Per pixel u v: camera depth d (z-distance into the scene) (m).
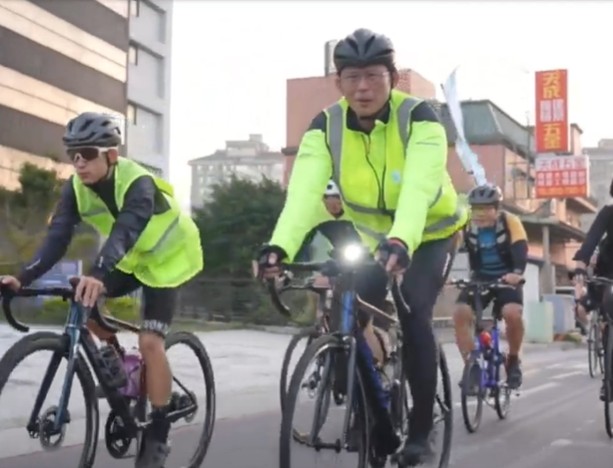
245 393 8.18
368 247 3.63
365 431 3.54
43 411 3.45
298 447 3.19
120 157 3.80
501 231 6.56
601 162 61.22
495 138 34.12
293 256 3.38
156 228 3.87
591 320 11.17
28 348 3.29
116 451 3.93
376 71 3.49
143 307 4.01
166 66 38.75
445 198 3.70
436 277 3.78
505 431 6.34
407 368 3.76
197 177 75.94
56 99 29.81
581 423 6.77
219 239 27.05
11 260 20.83
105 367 3.67
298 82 39.22
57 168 28.73
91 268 3.47
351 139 3.65
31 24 28.80
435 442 4.08
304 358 3.18
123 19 33.56
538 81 32.53
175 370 4.25
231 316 21.47
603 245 6.11
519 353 6.96
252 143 81.81
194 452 4.68
